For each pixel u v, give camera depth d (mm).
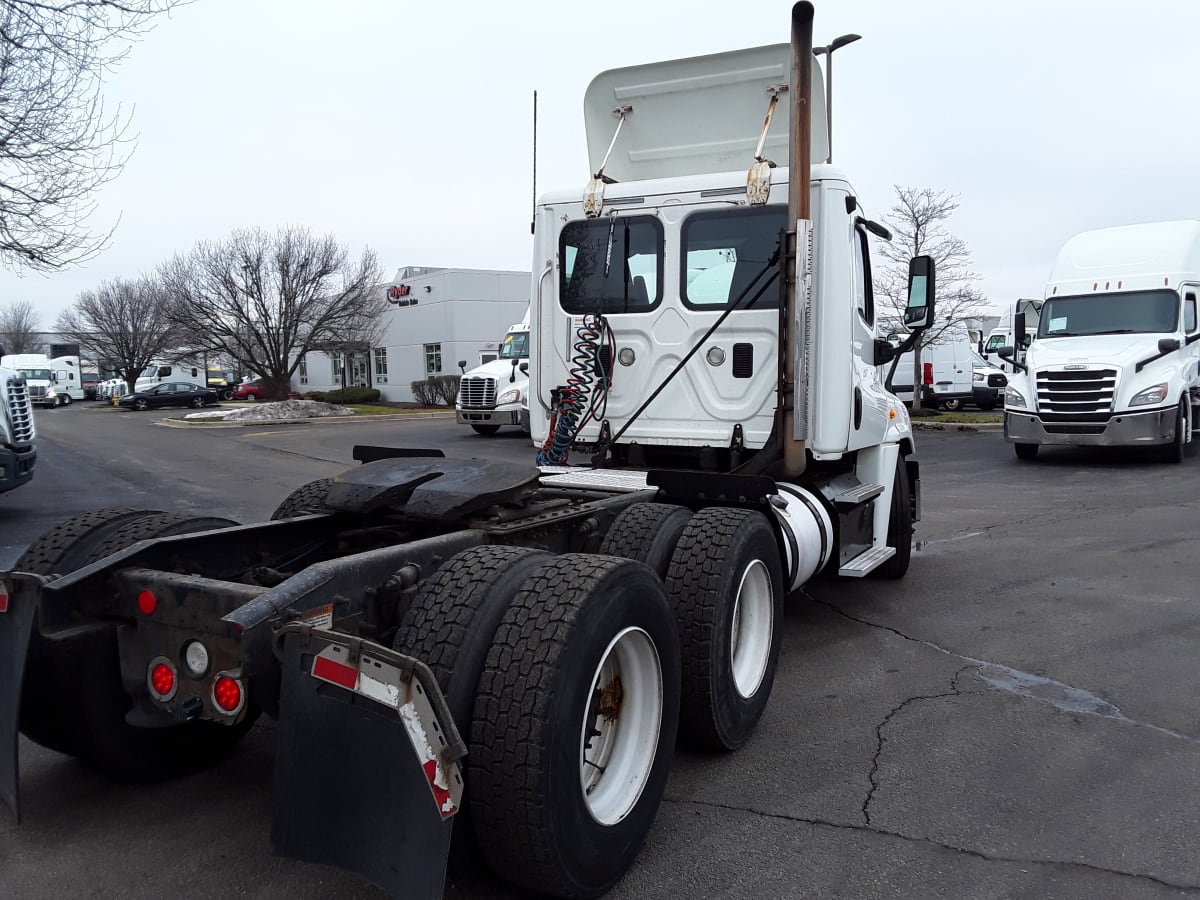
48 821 3598
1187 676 5180
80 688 3459
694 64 5980
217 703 3045
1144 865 3254
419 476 4082
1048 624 6207
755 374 5605
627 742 3320
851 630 6117
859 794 3812
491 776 2756
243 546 3982
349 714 2561
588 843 2920
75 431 27312
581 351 6031
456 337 45281
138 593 3311
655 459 6121
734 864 3287
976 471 14672
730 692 4086
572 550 4336
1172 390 14242
